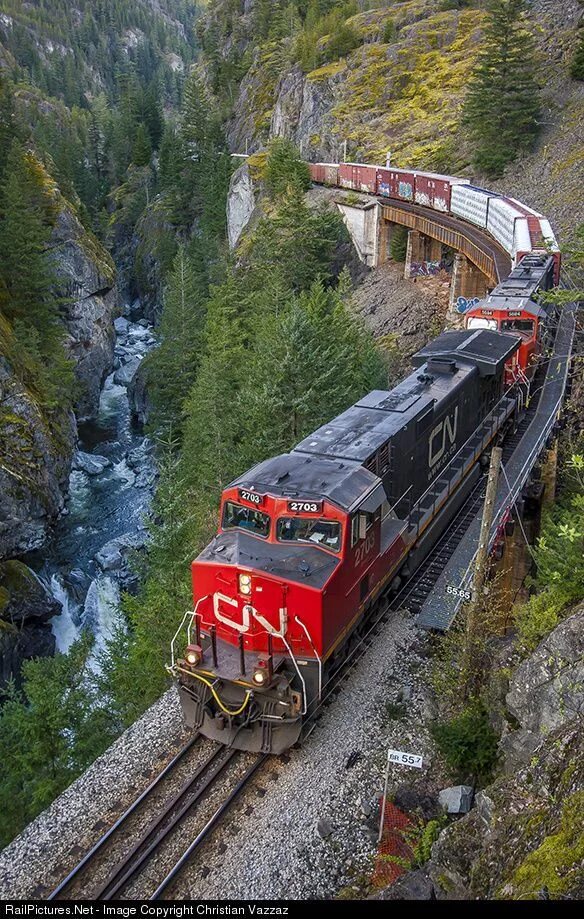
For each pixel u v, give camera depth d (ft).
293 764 46.52
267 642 46.42
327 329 120.06
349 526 48.24
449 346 85.71
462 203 167.43
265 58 383.24
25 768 63.77
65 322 194.29
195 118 333.01
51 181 219.61
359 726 49.85
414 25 306.55
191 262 214.48
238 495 50.60
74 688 72.08
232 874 39.19
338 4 387.96
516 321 96.68
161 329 176.86
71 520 140.87
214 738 46.96
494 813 33.91
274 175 238.48
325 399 102.27
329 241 179.01
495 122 206.08
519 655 48.26
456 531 74.18
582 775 30.40
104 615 117.19
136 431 187.62
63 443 145.69
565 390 101.14
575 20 246.27
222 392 120.57
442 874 34.53
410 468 63.31
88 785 46.09
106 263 236.22
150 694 65.41
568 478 82.48
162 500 91.61
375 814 43.21
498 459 47.01
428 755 47.55
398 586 64.49
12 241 150.10
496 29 201.67
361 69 296.51
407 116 263.70
